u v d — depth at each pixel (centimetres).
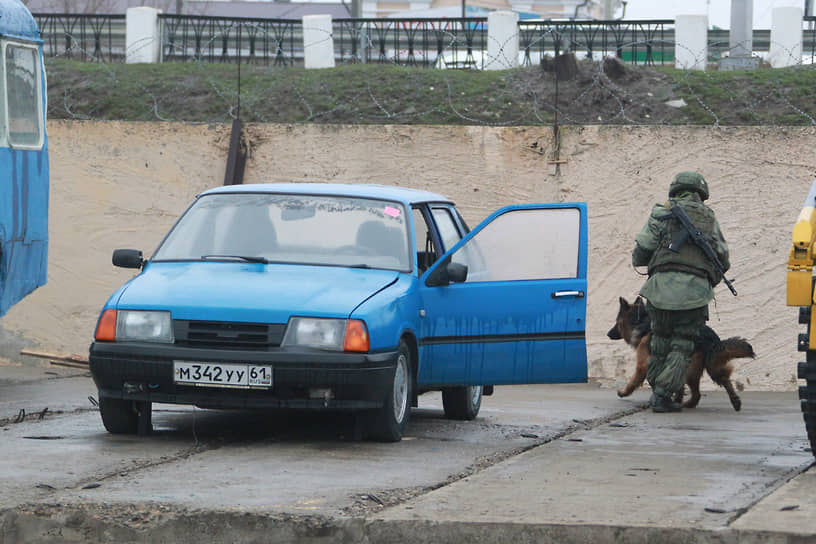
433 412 1856
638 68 2908
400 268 1491
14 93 1858
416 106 2730
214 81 2880
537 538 898
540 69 2908
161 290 1398
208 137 2548
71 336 2539
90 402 1830
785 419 1791
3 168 1817
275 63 3145
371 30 3328
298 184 1645
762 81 2780
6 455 1273
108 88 2838
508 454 1357
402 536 919
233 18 3136
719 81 2794
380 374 1334
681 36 3131
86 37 3238
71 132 2566
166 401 1348
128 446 1356
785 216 2397
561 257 1509
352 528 925
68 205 2564
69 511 964
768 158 2398
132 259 1531
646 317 2056
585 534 893
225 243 1529
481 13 10869
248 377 1312
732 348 1886
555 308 1502
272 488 1076
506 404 1995
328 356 1310
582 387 2345
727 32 3681
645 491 1069
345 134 2541
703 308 1817
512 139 2494
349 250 1507
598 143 2464
